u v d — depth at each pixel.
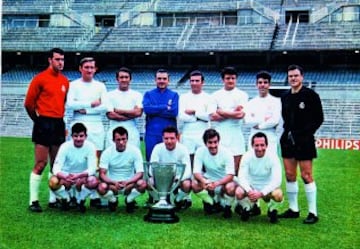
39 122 6.74
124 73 7.27
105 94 7.27
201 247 5.15
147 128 7.23
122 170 6.78
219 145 6.61
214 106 7.20
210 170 6.68
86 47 33.25
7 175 10.31
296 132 6.35
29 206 6.94
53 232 5.66
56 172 6.59
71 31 34.53
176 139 6.66
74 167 6.78
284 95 6.52
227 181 6.47
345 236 5.67
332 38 30.34
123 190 6.60
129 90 7.42
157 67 33.69
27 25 35.66
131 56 34.06
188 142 7.32
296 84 6.32
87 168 6.78
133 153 6.73
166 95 7.14
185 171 6.73
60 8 35.47
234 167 6.78
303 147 6.31
